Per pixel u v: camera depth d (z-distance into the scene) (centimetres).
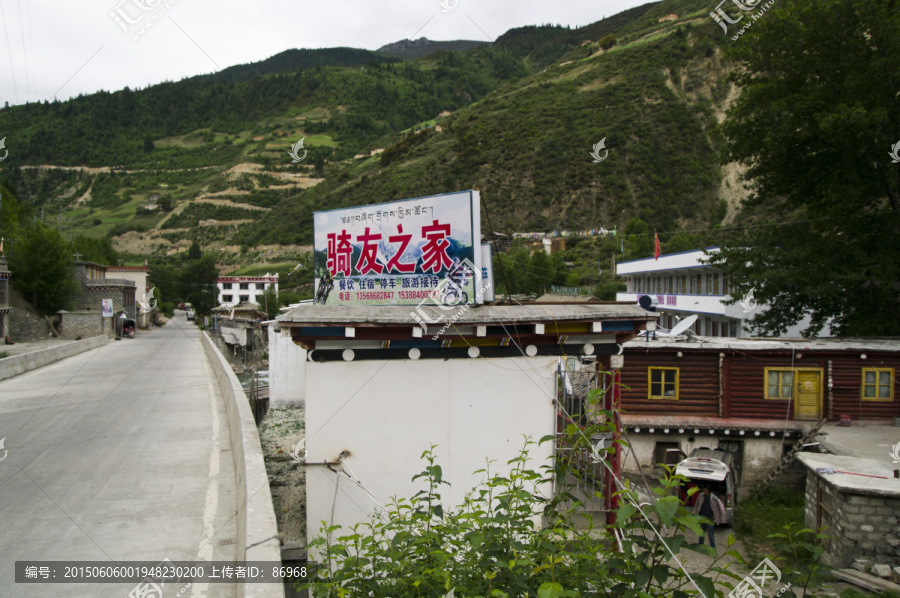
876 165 1797
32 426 1162
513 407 666
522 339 668
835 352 1559
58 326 4128
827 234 2039
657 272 3750
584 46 11188
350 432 648
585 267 4791
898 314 1939
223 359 2045
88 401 1487
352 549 619
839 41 1733
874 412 1544
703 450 1459
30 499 704
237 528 599
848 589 886
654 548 376
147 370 2214
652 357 1625
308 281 5269
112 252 6594
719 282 2966
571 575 422
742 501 1456
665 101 7081
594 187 5894
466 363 660
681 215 5606
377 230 725
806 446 1449
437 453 657
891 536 943
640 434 1573
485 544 434
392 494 649
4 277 3600
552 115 7344
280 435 1216
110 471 831
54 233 4297
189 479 792
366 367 648
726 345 1611
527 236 5344
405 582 431
